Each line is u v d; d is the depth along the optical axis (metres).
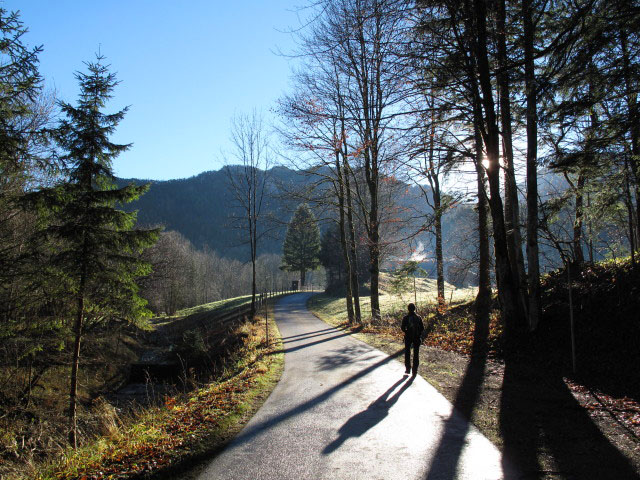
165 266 36.75
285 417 6.93
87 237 12.15
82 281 12.07
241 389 9.24
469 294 24.44
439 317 18.14
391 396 7.95
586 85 10.05
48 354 18.14
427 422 6.34
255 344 18.09
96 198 12.24
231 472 4.82
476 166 15.82
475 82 11.61
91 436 11.58
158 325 42.38
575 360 8.94
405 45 10.98
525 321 12.03
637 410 6.53
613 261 13.72
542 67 11.62
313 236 77.19
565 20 10.21
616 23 8.59
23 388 15.13
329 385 9.15
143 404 16.08
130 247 13.05
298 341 17.78
